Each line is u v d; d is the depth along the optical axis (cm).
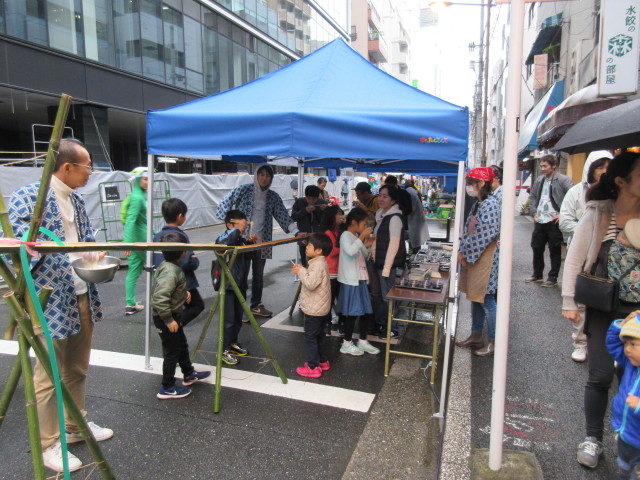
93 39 1327
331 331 513
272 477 261
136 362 421
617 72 494
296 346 467
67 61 1252
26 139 1917
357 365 420
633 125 227
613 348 220
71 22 1255
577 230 261
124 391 364
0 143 1836
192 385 374
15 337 484
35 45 1158
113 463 273
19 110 1396
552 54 1848
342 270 429
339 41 468
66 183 265
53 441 269
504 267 241
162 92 1594
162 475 262
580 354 425
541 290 684
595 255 252
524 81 2538
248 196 541
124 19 1423
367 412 335
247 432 307
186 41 1695
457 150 320
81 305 278
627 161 237
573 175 1331
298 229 598
